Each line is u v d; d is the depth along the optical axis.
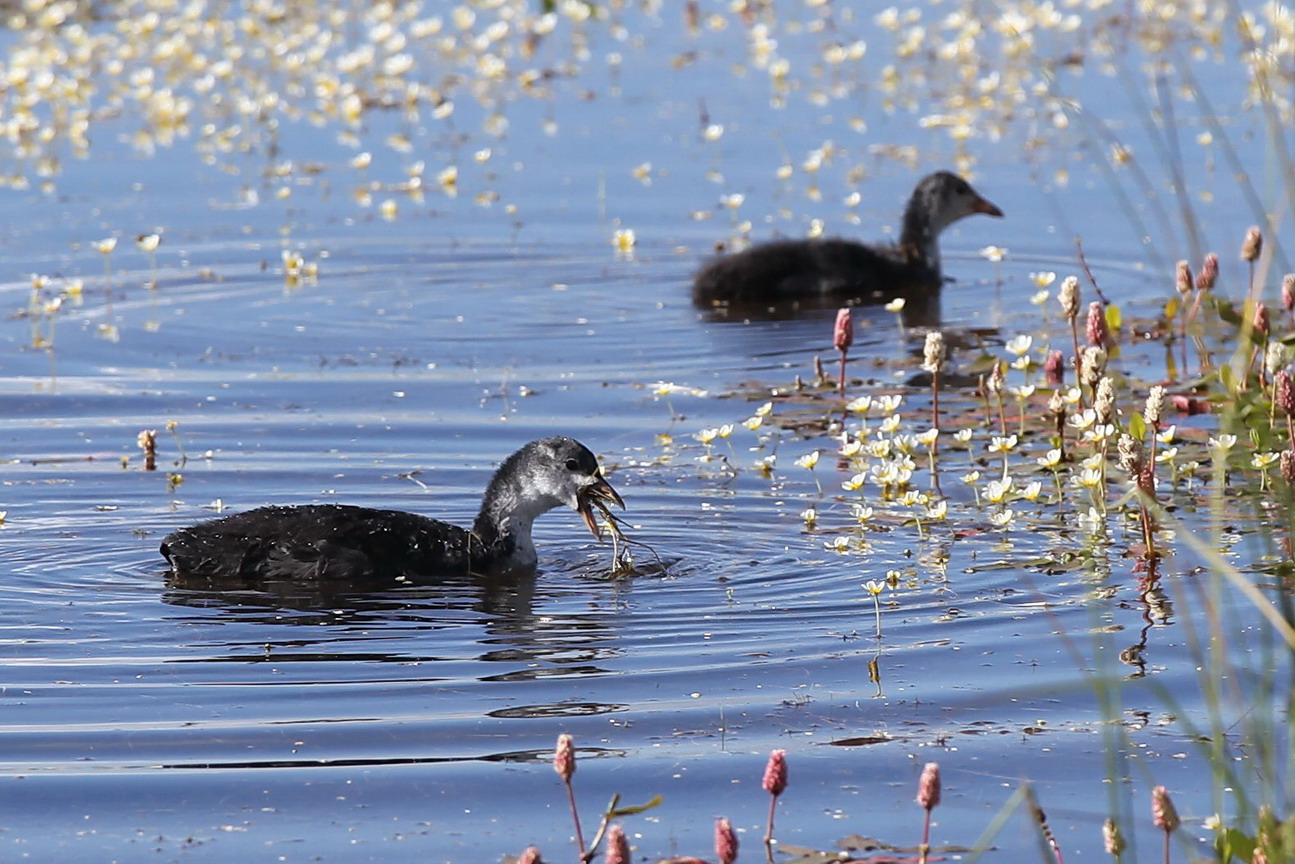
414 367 18.11
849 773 9.07
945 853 8.23
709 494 14.33
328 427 16.03
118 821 8.51
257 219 23.80
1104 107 27.77
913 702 9.96
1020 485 14.34
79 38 31.98
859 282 21.42
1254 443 13.55
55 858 8.16
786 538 13.22
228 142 27.53
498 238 23.19
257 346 18.78
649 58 32.56
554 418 16.41
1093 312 15.26
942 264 22.58
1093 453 14.67
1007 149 26.56
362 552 12.35
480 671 10.50
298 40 32.34
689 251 22.88
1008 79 30.03
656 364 18.38
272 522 12.49
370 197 24.91
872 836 8.40
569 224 23.83
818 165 24.48
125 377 17.61
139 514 13.74
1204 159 25.05
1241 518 13.05
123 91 30.20
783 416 16.50
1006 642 10.90
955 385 17.52
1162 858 8.20
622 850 7.16
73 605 11.69
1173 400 16.11
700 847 8.30
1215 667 8.62
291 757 9.22
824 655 10.73
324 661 10.66
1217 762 8.02
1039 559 12.52
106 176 25.78
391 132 28.25
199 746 9.34
